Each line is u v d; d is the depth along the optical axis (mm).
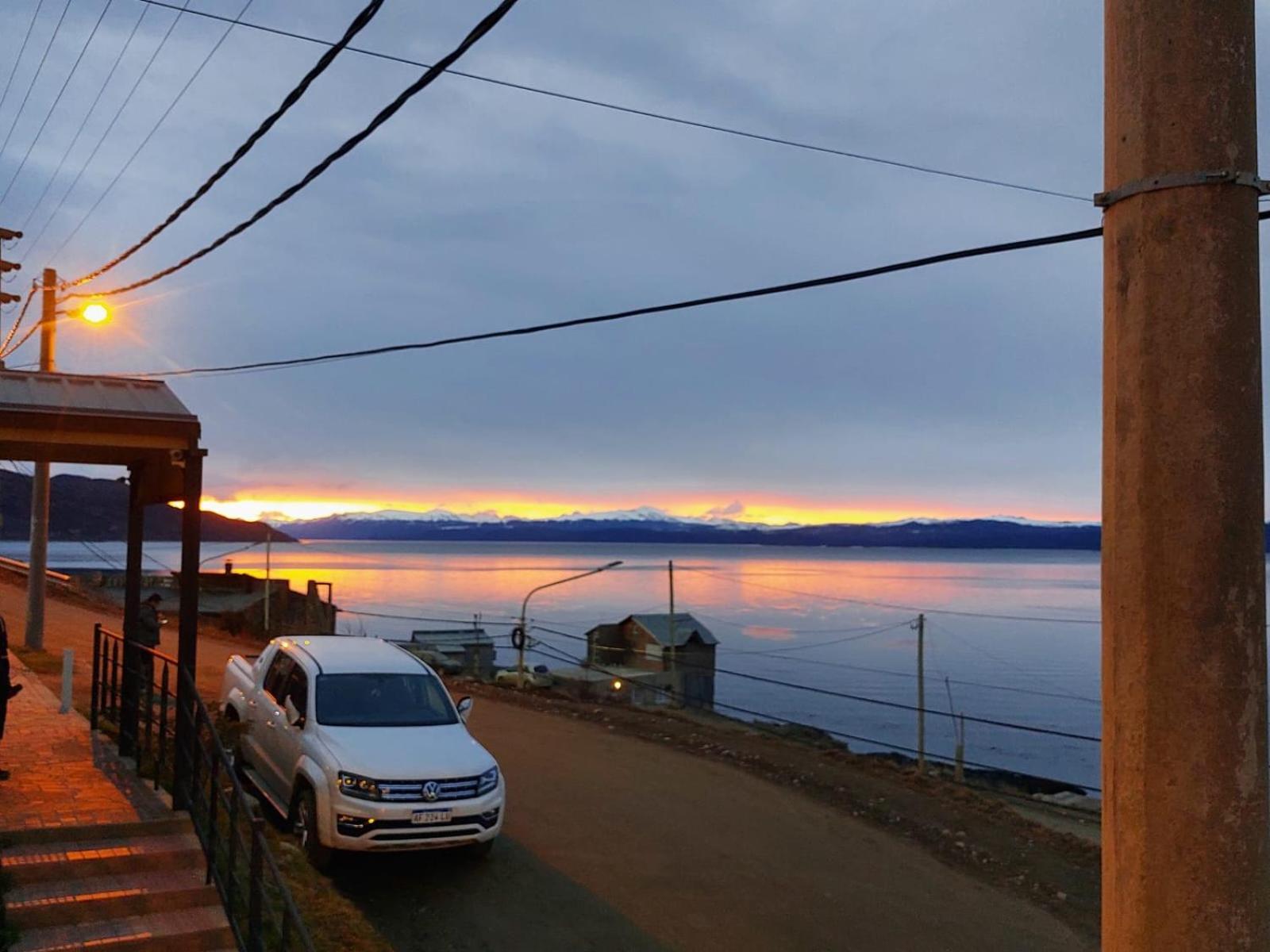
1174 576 2422
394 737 9656
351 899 8625
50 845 7012
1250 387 2479
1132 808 2434
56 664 16250
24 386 8633
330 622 39875
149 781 8391
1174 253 2506
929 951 8562
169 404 8773
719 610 139875
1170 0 2580
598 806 12406
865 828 12305
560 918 8602
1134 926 2400
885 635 110438
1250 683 2385
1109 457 2607
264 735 10781
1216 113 2539
